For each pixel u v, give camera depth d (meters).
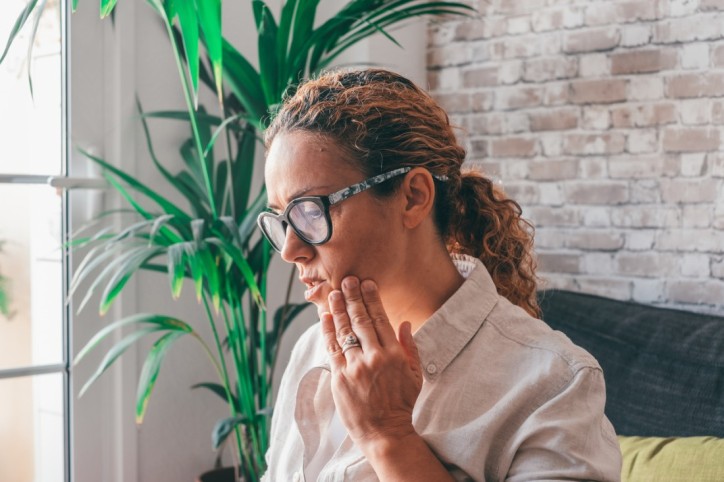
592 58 2.59
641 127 2.50
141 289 2.58
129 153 2.52
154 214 2.51
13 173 2.33
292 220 1.03
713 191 2.36
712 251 2.37
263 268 2.42
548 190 2.71
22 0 2.33
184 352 2.69
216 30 1.91
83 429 2.49
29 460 2.41
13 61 2.31
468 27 2.89
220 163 2.56
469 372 1.06
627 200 2.54
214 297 2.14
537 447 0.97
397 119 1.05
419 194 1.05
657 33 2.45
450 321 1.08
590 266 2.62
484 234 1.21
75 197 2.45
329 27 2.29
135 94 2.52
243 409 2.40
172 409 2.67
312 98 1.06
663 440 1.87
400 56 2.92
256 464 2.38
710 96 2.36
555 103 2.68
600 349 2.18
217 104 2.70
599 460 0.98
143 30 2.54
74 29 2.41
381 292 1.08
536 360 1.03
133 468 2.57
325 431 1.21
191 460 2.72
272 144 1.07
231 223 2.21
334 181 1.02
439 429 1.04
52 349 2.44
